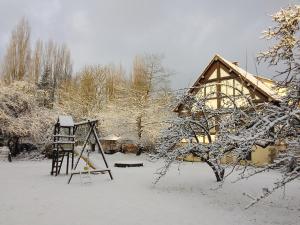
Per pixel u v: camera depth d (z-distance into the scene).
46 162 20.98
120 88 29.73
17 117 23.09
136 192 9.47
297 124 5.96
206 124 10.86
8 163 19.66
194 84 23.64
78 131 24.69
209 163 10.73
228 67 21.56
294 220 6.33
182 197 8.75
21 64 30.95
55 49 38.41
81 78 37.12
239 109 8.88
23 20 31.84
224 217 6.53
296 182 11.60
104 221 6.04
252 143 5.88
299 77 6.01
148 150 28.94
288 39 6.52
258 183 11.25
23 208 7.02
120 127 28.41
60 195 8.74
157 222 6.05
